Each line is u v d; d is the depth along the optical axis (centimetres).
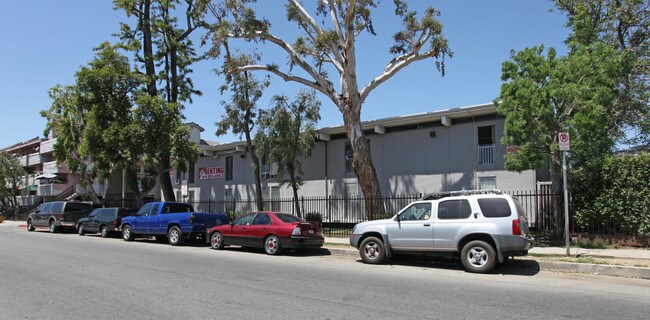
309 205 2506
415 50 1855
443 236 1038
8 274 966
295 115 2180
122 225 1906
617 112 1700
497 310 645
